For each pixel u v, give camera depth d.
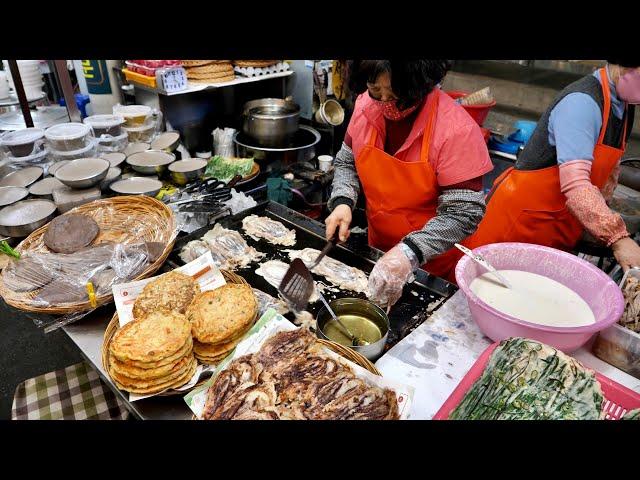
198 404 1.13
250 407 1.11
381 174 1.82
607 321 1.19
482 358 1.17
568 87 1.80
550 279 1.52
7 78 2.88
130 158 2.53
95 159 2.33
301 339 1.26
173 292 1.43
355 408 1.08
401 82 1.36
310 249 1.92
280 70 3.28
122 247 1.72
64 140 2.37
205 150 3.17
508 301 1.41
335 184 2.11
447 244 1.60
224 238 1.94
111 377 1.18
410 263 1.52
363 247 1.94
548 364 1.02
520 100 4.44
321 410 1.09
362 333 1.39
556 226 2.00
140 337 1.19
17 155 2.45
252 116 2.82
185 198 2.27
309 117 3.45
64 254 1.73
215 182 2.42
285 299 1.50
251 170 2.76
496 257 1.54
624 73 1.60
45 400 1.67
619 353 1.28
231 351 1.27
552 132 1.81
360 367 1.17
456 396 1.10
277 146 2.94
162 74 2.69
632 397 1.09
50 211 2.08
